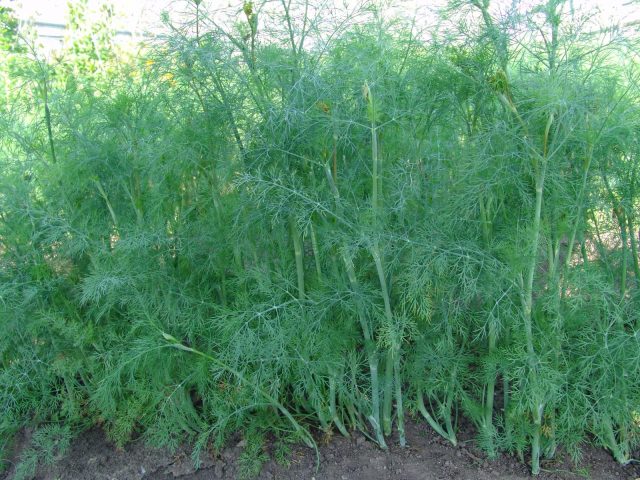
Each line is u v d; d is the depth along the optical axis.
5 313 2.88
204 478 2.87
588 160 2.40
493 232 2.71
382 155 2.78
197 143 2.73
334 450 2.96
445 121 2.78
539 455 2.74
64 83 3.83
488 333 2.68
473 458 2.84
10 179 2.99
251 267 2.87
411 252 2.56
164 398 2.89
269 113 2.52
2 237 3.10
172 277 2.87
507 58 2.51
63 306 3.05
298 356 2.72
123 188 3.03
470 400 2.85
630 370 2.56
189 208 2.93
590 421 2.79
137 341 2.69
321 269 2.96
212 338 2.91
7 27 3.90
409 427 3.08
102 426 3.24
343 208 2.56
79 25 7.01
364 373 3.14
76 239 2.82
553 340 2.54
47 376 3.06
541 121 2.48
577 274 2.54
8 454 3.09
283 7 2.63
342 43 2.68
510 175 2.45
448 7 2.54
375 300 2.78
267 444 3.03
